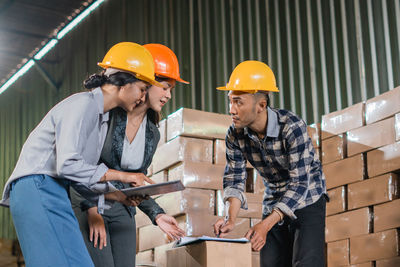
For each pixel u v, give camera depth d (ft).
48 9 30.27
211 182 11.62
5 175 36.50
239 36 20.25
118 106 7.43
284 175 9.05
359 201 12.17
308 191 8.82
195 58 22.16
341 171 12.67
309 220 8.76
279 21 18.67
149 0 25.53
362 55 15.67
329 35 16.81
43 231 6.00
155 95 7.97
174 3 23.85
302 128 8.64
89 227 7.57
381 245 11.51
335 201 12.76
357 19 15.96
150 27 25.23
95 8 29.81
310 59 17.34
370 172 11.99
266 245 9.20
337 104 16.28
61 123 6.28
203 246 7.79
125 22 27.20
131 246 7.91
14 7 29.89
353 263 12.07
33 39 33.22
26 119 35.27
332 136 13.07
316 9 17.37
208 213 11.51
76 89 30.91
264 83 8.79
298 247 8.71
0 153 37.58
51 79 32.73
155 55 9.04
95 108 6.53
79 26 31.19
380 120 11.92
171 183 6.60
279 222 8.65
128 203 7.16
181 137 11.64
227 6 20.98
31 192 6.12
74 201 7.64
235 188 9.25
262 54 19.17
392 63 14.78
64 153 6.12
